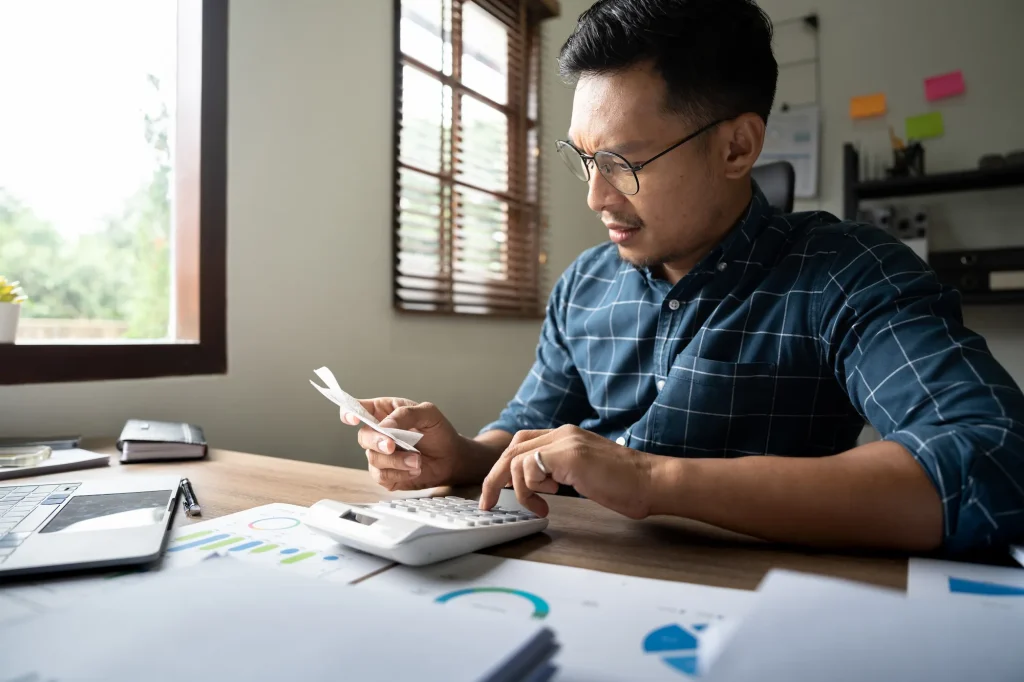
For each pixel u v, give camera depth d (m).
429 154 2.07
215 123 1.42
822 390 0.91
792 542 0.56
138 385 1.30
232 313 1.47
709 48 0.81
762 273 0.95
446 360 2.11
